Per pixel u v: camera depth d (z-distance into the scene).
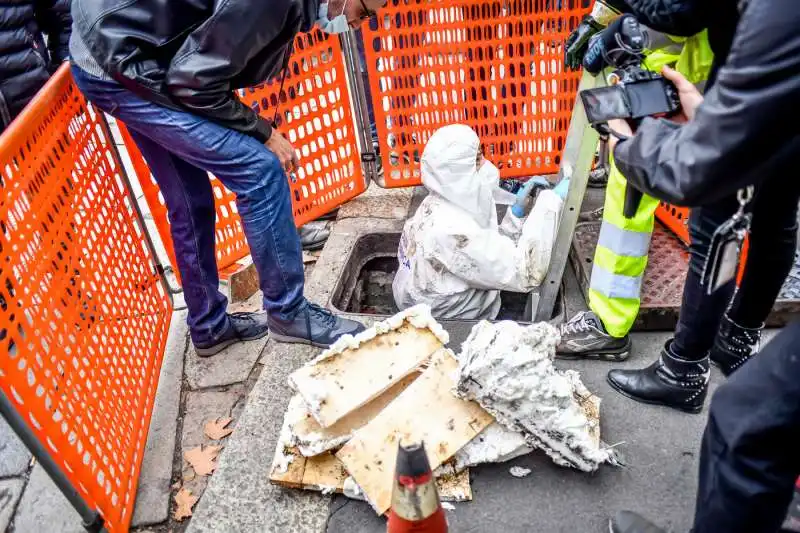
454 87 3.45
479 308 2.80
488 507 1.91
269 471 2.06
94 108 2.41
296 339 2.51
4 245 1.65
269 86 3.12
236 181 2.15
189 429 2.41
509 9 3.21
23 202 1.79
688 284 1.91
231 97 2.05
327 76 3.31
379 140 3.56
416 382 2.07
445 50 3.32
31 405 1.63
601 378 2.34
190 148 2.08
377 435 1.95
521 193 3.01
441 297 2.71
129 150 2.65
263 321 2.80
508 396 1.89
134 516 2.11
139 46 1.88
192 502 2.13
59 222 2.00
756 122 1.06
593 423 2.10
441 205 2.65
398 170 3.71
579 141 2.31
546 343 1.99
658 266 2.78
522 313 3.16
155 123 2.04
